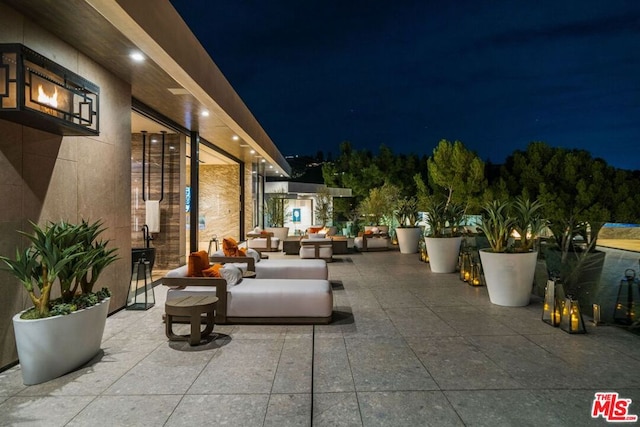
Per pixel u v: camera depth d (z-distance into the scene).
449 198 23.31
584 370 3.43
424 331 4.56
